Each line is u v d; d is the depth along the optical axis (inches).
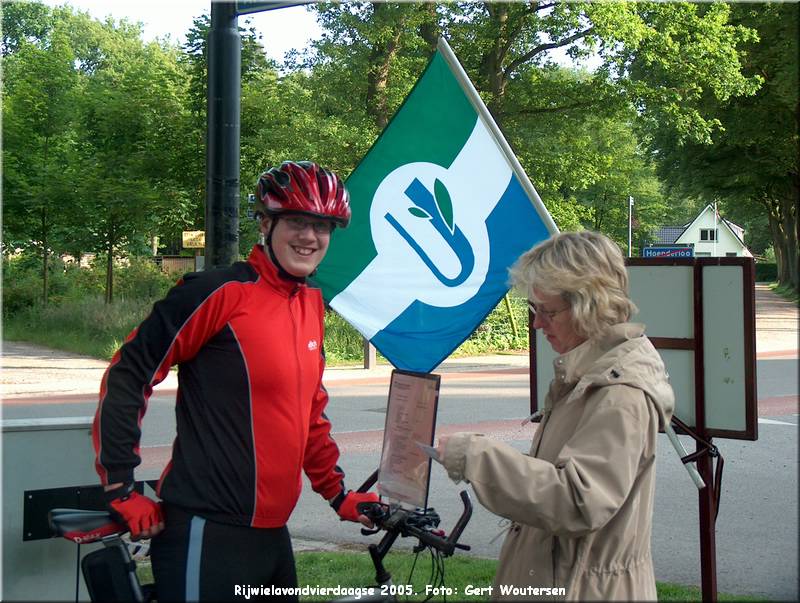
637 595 82.7
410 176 151.3
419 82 150.1
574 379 85.2
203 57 858.8
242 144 856.3
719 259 149.7
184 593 93.3
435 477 310.8
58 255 1043.9
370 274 152.5
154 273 1036.5
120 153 913.5
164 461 321.7
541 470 79.3
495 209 146.6
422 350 150.1
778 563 209.3
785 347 853.8
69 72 1023.0
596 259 85.7
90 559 98.0
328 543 227.9
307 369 101.1
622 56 892.6
